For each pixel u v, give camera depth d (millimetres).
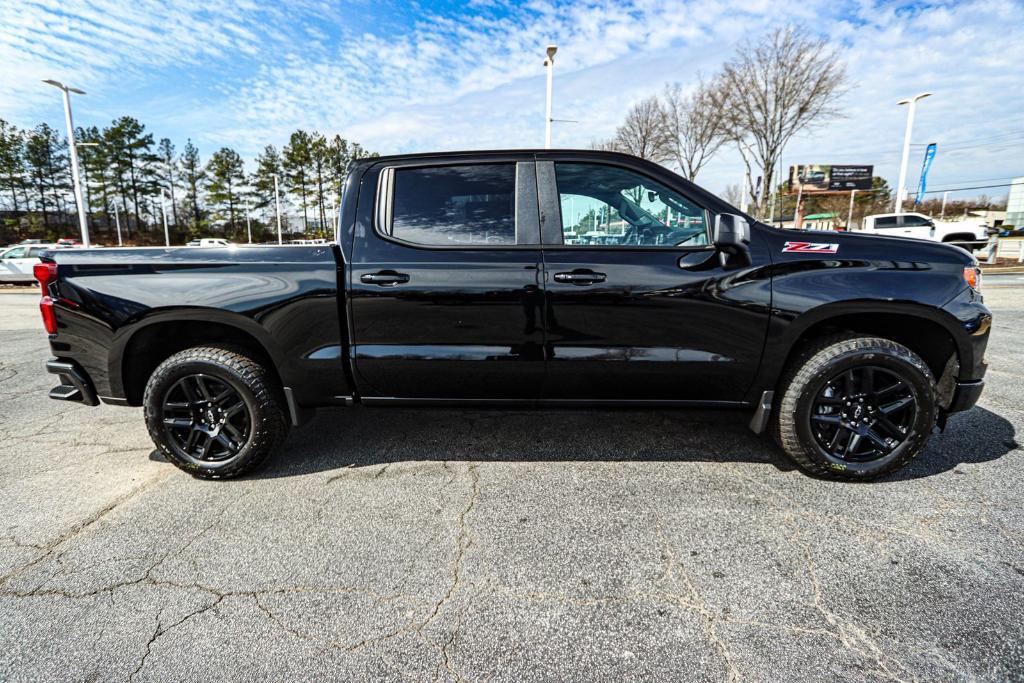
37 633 1769
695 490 2652
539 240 2658
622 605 1868
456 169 2742
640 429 3436
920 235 19031
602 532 2309
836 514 2406
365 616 1835
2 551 2229
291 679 1579
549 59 14664
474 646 1694
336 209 2812
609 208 2719
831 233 2648
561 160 2730
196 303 2629
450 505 2551
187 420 2799
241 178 61562
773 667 1588
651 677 1565
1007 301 9789
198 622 1812
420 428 3516
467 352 2656
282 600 1917
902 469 2830
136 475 2936
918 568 2025
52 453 3256
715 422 3539
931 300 2496
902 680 1531
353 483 2785
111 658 1662
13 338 7566
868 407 2625
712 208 2635
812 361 2586
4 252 19766
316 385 2762
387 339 2672
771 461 2965
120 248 2768
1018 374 4633
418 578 2031
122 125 57062
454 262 2613
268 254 2680
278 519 2451
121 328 2682
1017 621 1749
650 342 2613
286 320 2656
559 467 2930
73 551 2223
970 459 2930
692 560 2105
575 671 1593
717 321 2580
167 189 62375
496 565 2100
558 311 2600
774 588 1937
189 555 2188
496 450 3158
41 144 55188
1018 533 2234
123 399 2824
